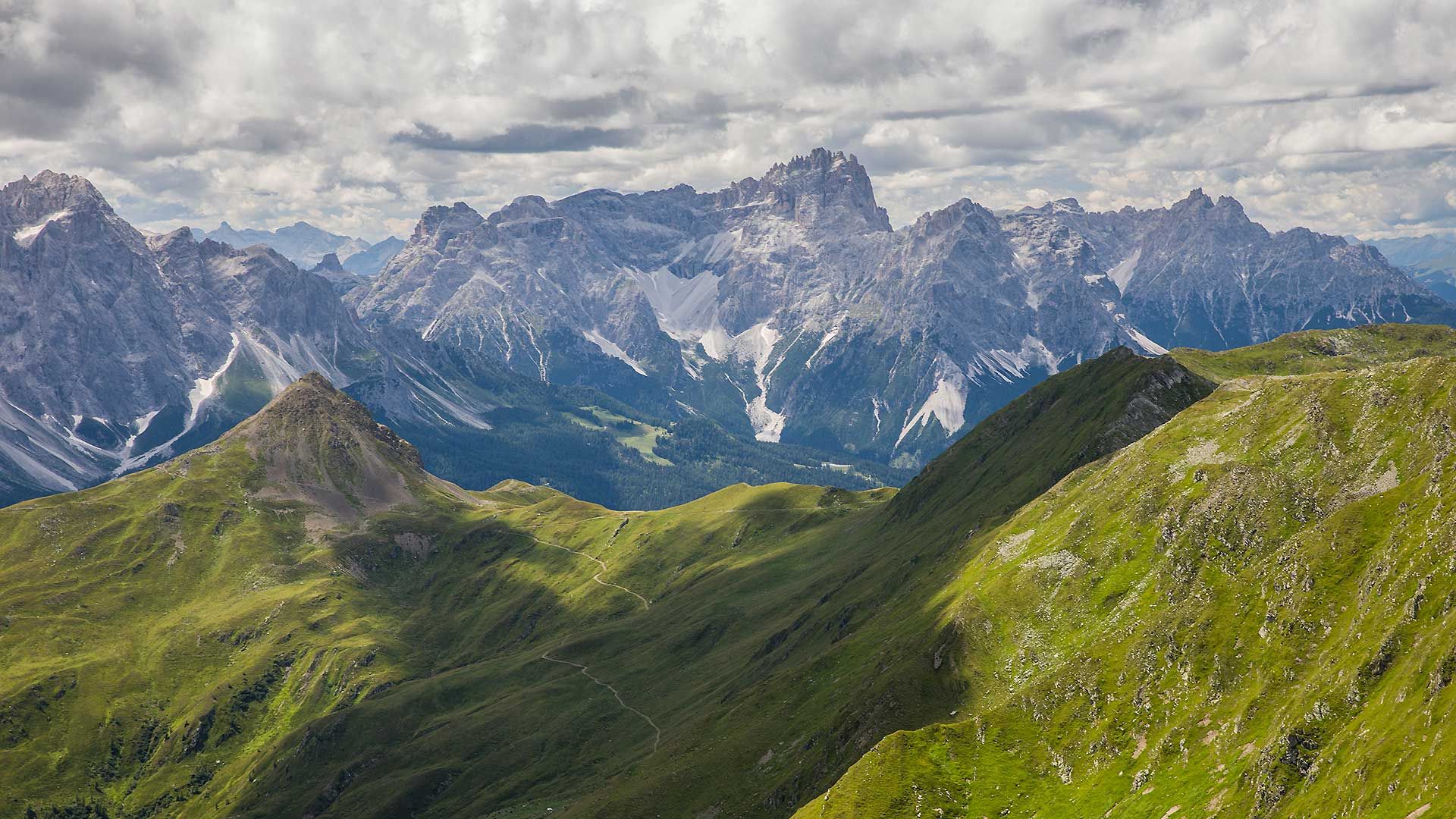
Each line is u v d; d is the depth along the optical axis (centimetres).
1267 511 17000
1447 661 10900
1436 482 14262
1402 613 12494
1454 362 17600
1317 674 13012
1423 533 13462
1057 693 16112
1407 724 10800
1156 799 13238
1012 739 15875
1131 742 14612
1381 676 12012
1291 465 18062
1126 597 17712
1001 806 14812
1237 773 12638
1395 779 10369
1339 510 15938
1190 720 14125
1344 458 17538
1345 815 10656
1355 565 14288
